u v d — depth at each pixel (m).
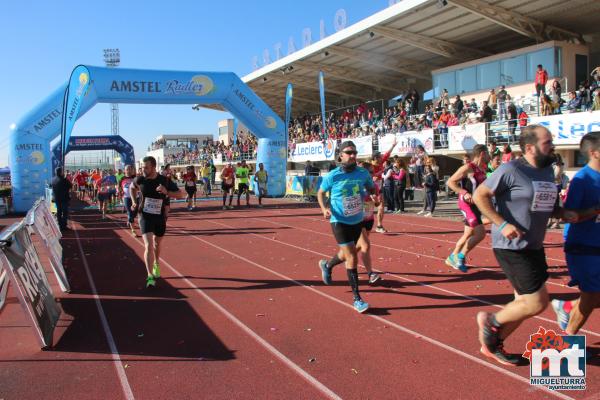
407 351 4.28
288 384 3.72
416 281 6.78
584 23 20.33
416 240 10.35
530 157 3.59
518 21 19.80
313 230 12.46
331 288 6.54
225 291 6.52
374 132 25.11
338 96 36.34
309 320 5.22
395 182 16.17
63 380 3.91
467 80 24.14
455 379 3.70
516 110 17.89
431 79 28.27
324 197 5.56
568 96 18.23
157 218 6.89
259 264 8.26
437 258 8.33
